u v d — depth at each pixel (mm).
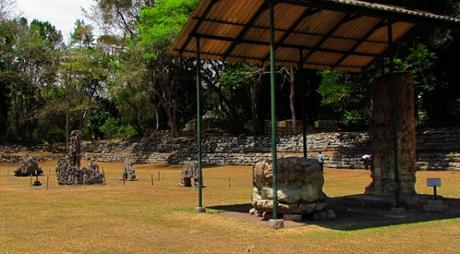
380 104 13961
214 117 52656
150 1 43906
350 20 13008
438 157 25250
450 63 29547
